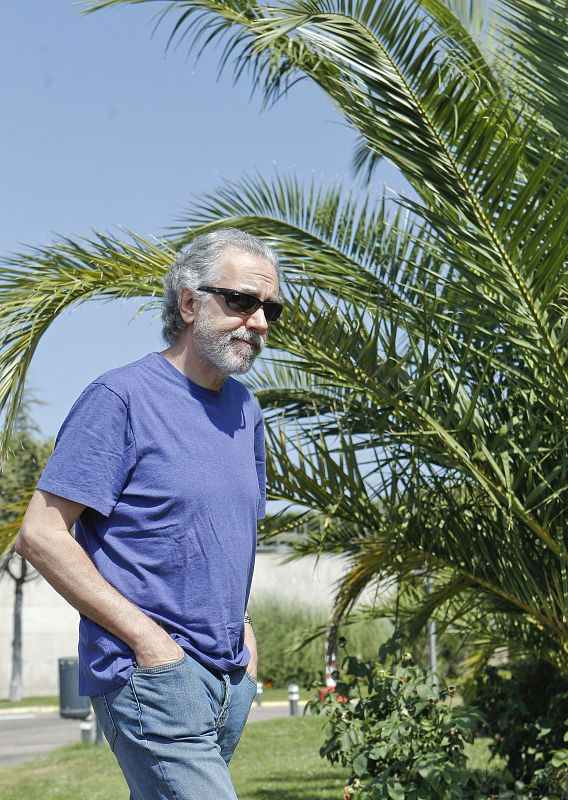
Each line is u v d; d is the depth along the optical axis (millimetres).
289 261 4836
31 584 29219
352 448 4703
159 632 2254
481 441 4348
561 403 4410
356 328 4492
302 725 16625
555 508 4664
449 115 4188
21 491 5180
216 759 2297
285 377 5723
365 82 4262
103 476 2311
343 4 4301
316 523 5723
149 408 2389
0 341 4352
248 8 5074
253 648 2609
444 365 4555
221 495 2391
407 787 4785
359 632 19594
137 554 2330
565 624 4805
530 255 4051
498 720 5883
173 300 2576
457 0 5508
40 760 12820
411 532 5047
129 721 2266
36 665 29031
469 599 5711
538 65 4504
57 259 4688
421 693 5086
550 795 5430
